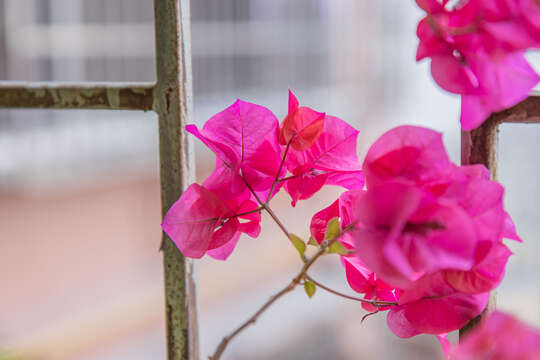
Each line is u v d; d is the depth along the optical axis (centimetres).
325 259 383
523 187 283
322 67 445
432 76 28
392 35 453
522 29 25
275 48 416
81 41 340
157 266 359
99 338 295
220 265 363
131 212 347
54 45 334
